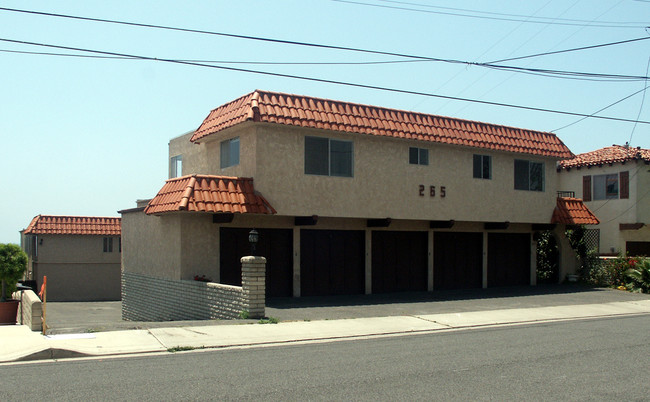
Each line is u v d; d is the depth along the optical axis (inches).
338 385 329.4
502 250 1009.5
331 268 821.2
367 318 617.0
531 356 426.6
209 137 801.6
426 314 657.0
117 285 1311.5
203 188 674.8
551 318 671.1
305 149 740.0
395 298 804.6
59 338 460.8
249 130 722.8
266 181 706.2
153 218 784.9
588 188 1243.2
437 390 321.7
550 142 986.1
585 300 834.2
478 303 768.9
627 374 368.8
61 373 353.1
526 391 322.7
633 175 1157.7
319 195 743.7
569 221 998.4
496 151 911.7
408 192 824.3
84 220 1312.7
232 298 602.2
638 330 575.8
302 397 302.5
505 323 625.6
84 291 1282.0
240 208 677.9
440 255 935.0
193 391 310.8
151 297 782.5
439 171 858.8
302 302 733.3
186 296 687.7
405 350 447.8
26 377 341.4
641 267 959.6
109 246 1312.7
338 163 766.5
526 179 968.3
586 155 1312.7
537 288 981.8
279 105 718.5
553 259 1062.4
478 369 378.3
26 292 604.4
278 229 779.4
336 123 746.2
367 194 783.7
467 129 885.8
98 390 311.0
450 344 479.5
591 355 433.4
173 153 999.0
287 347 459.8
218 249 722.2
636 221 1149.7
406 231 903.1
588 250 1074.7
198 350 441.1
